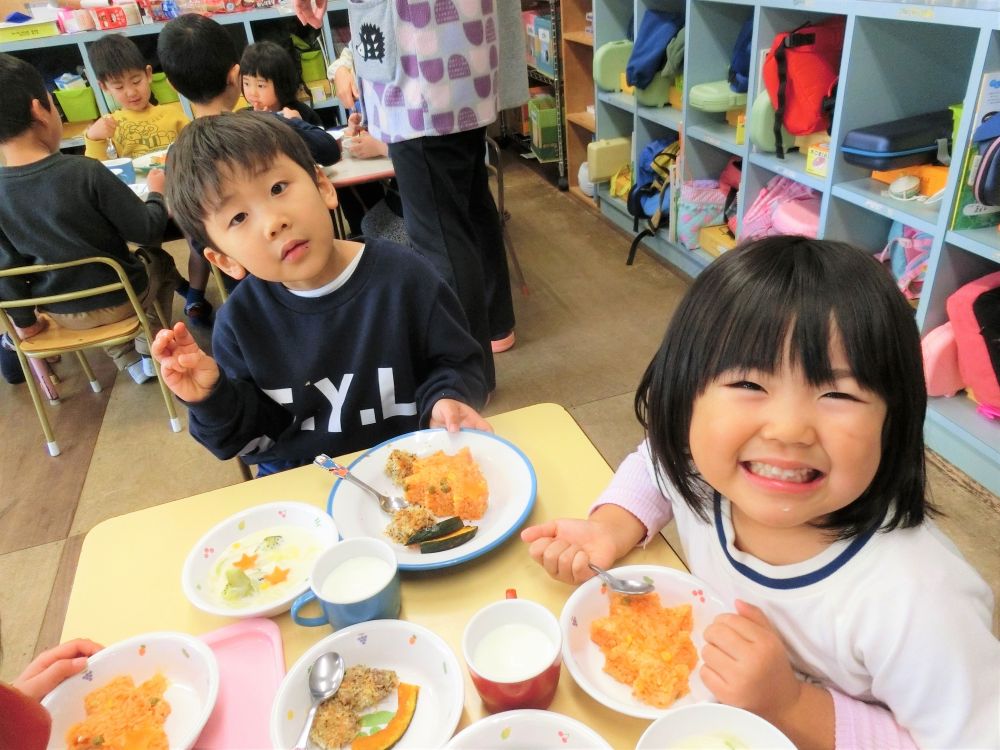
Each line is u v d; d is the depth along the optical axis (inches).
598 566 31.7
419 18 72.0
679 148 122.6
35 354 92.0
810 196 100.1
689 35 109.3
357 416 49.8
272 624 31.0
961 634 24.2
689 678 28.0
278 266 40.9
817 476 23.5
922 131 78.7
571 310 120.1
